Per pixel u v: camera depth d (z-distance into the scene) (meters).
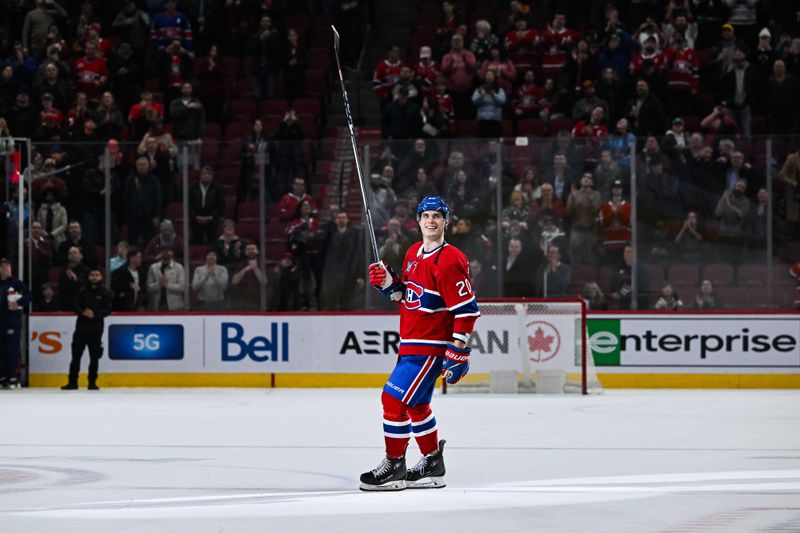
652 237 26.38
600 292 26.45
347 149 26.73
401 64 32.75
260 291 27.02
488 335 25.20
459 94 32.59
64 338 27.44
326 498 10.97
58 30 35.28
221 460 14.02
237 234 26.95
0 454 14.70
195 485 11.91
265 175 26.78
